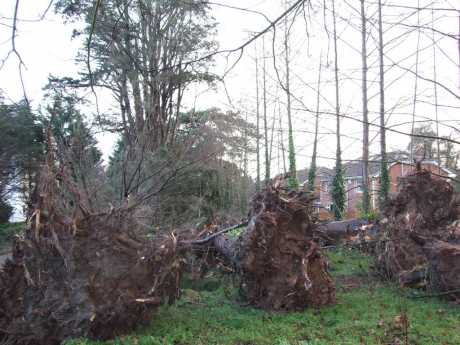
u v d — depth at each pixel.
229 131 18.78
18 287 6.49
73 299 6.11
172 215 13.63
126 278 6.32
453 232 8.85
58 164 7.20
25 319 6.23
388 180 15.81
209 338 6.05
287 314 7.27
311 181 18.48
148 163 11.82
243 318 6.95
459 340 5.74
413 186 9.84
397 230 9.77
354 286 9.59
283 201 7.77
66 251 6.20
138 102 10.12
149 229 8.45
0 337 6.41
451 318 6.73
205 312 7.43
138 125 12.08
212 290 9.79
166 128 13.12
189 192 16.52
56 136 8.52
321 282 7.82
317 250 7.84
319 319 6.96
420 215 9.47
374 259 11.33
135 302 6.27
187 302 8.23
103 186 10.65
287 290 7.62
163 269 6.68
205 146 15.95
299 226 7.87
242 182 21.00
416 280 8.98
